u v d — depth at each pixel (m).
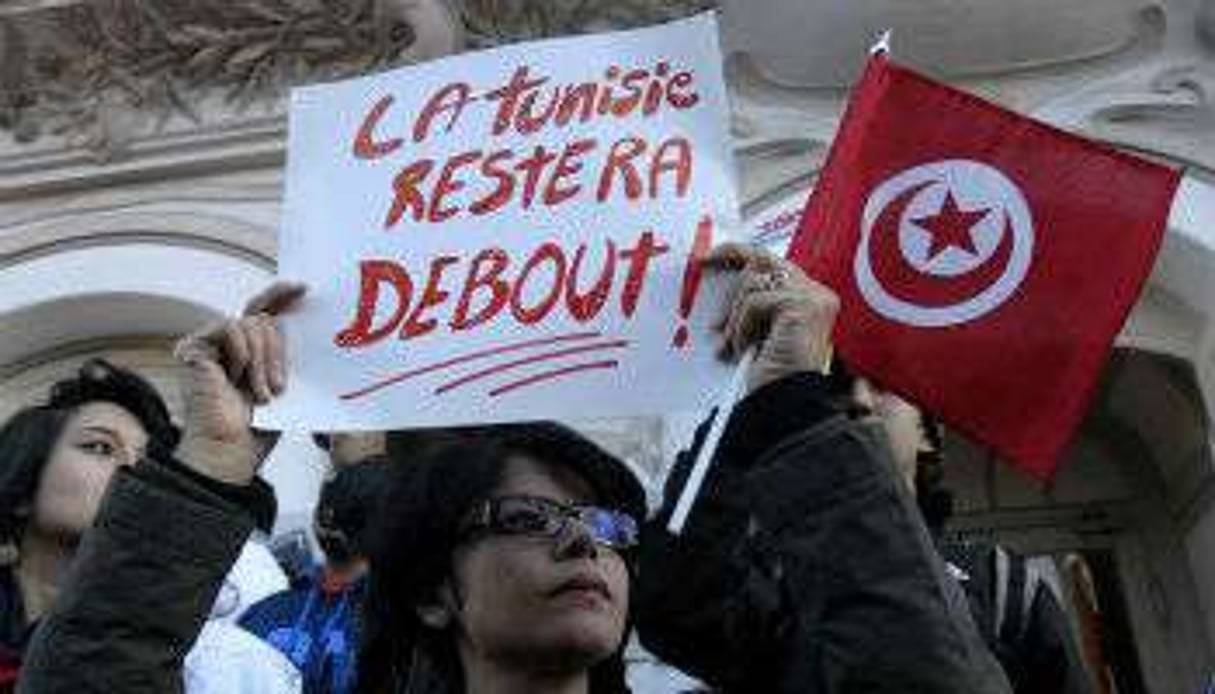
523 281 2.32
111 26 7.40
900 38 6.83
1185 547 7.57
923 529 1.86
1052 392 2.45
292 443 6.48
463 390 2.26
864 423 1.93
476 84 2.46
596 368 2.24
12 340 7.48
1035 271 2.50
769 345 2.04
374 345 2.31
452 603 2.05
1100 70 6.90
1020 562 2.75
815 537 1.84
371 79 2.49
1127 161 2.50
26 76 7.56
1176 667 7.41
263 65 7.42
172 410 7.38
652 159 2.36
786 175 6.84
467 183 2.40
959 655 1.77
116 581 1.96
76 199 7.54
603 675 2.08
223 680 2.49
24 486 2.82
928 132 2.59
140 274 7.26
